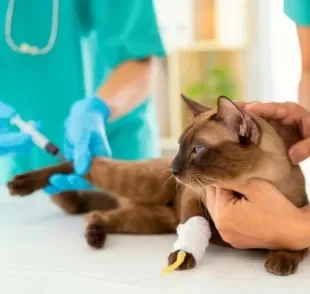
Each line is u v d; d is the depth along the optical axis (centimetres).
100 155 109
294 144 91
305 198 93
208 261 86
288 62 205
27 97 131
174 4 220
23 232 103
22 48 127
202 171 89
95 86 138
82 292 75
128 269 83
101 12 123
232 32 220
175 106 222
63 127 132
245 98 225
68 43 129
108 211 106
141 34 122
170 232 102
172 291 74
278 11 207
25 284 78
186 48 220
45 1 127
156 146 141
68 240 98
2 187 135
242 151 87
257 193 81
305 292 74
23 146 112
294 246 83
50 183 111
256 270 82
